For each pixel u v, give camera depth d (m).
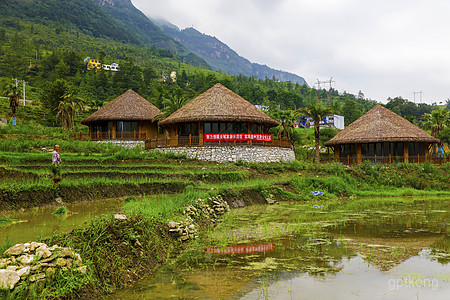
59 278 5.79
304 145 72.62
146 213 10.98
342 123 102.94
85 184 17.00
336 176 31.95
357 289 6.79
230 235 12.31
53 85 73.62
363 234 12.45
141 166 26.70
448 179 35.03
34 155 25.89
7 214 11.69
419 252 9.82
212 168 29.03
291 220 15.83
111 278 6.79
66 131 50.09
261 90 163.38
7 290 5.05
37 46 186.00
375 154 43.34
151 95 141.75
